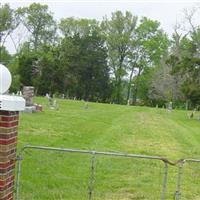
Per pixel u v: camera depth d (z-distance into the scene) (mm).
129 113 39219
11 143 6281
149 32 89125
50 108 35094
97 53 85188
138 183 11188
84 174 11391
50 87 78938
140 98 89562
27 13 89875
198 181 12250
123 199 9789
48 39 91375
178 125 32469
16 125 6469
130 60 89062
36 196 9258
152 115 39906
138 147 18156
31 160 11859
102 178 11328
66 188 10078
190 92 46062
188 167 13977
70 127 21297
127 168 12688
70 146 15898
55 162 12109
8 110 5988
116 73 88875
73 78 81125
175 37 69625
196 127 33312
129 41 87562
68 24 88938
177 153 17688
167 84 72250
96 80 86125
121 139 20031
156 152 17297
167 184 11383
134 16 87625
